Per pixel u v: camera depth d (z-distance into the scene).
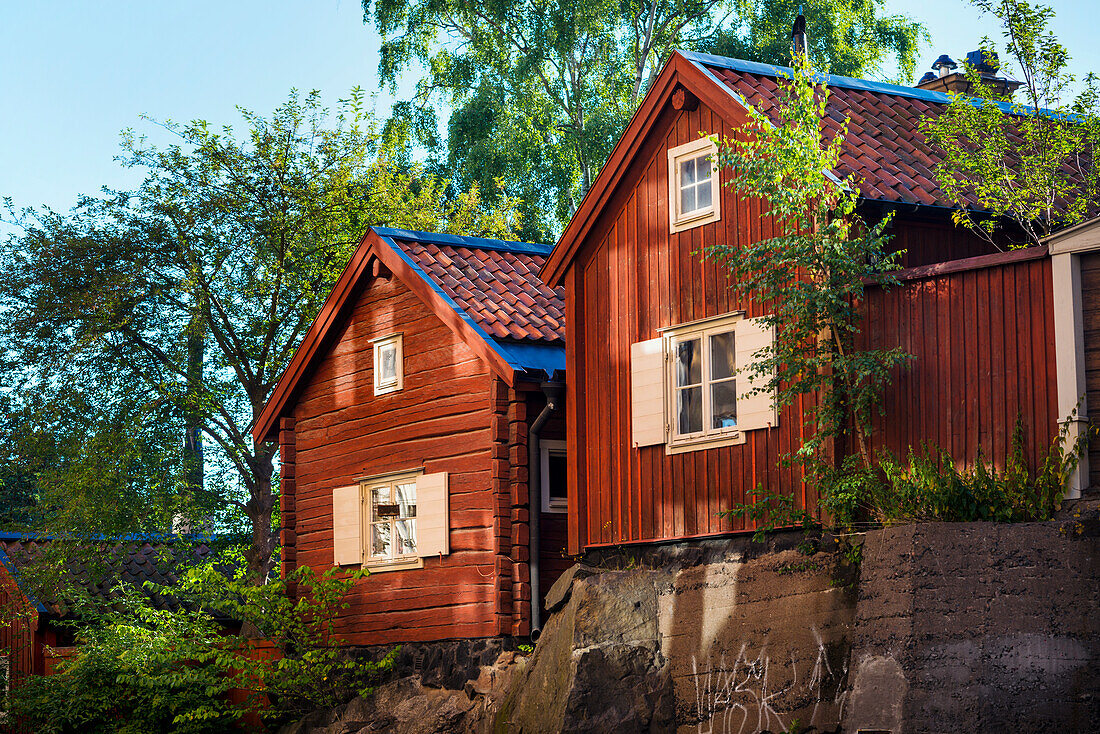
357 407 19.72
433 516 17.69
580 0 32.25
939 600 10.57
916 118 16.20
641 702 13.62
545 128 33.41
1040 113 15.63
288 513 20.84
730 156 13.52
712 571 13.59
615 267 15.86
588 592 14.24
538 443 16.83
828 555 12.28
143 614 20.55
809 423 12.84
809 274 13.19
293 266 26.73
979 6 15.65
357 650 18.81
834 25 32.59
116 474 25.19
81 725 20.55
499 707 15.25
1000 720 10.06
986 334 11.80
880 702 10.70
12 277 26.22
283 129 27.33
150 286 26.30
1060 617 10.04
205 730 20.09
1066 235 11.18
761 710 12.59
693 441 14.55
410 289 18.73
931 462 11.66
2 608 24.20
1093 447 10.90
